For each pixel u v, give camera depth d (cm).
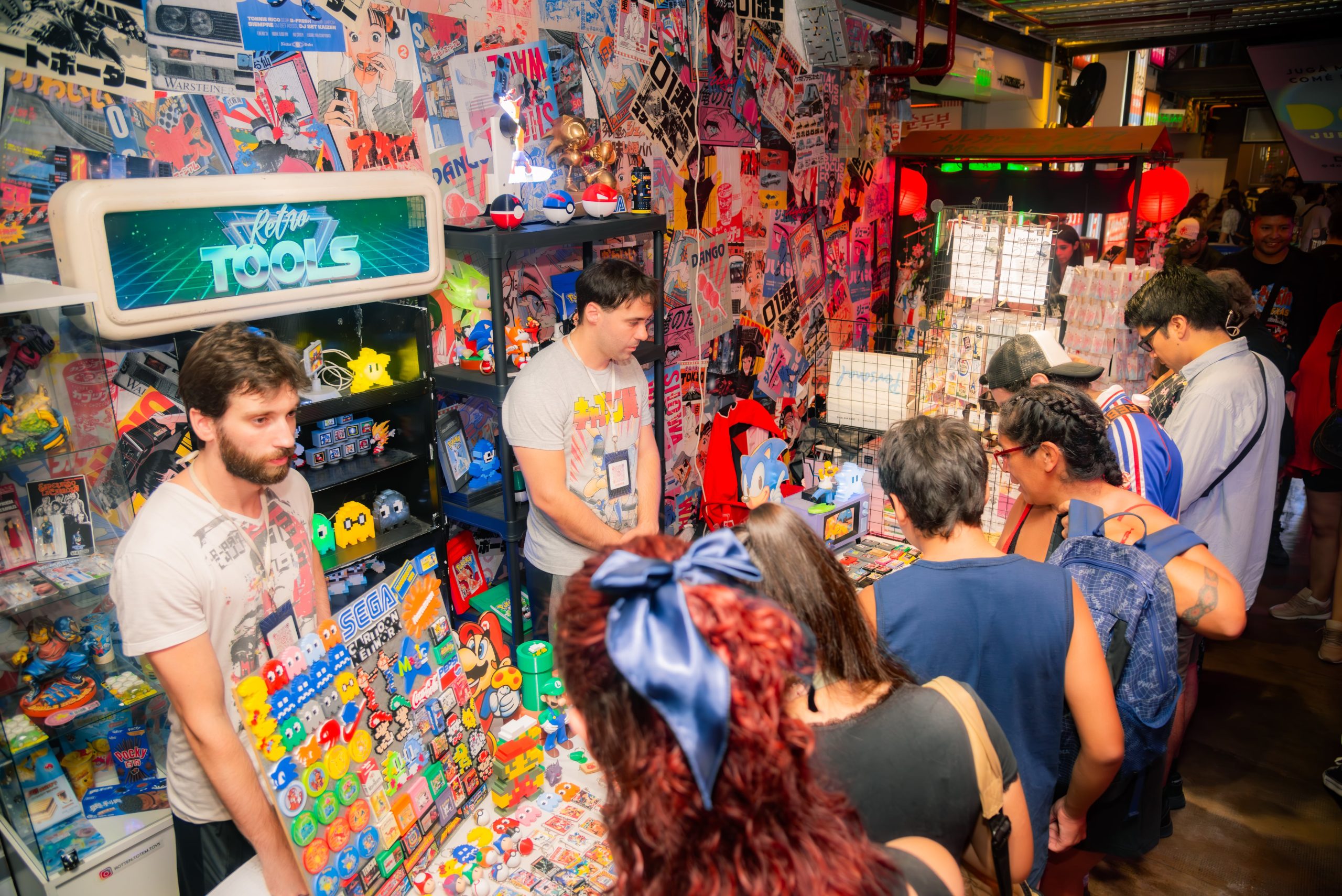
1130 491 212
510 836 179
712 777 63
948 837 106
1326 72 578
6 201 171
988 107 691
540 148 283
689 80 347
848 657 112
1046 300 382
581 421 240
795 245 436
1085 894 219
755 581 77
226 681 165
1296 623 405
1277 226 441
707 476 339
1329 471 384
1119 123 829
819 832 70
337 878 152
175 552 152
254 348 152
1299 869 258
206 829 171
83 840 174
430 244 229
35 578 168
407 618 175
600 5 300
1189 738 322
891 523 340
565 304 304
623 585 67
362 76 230
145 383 195
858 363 353
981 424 352
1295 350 448
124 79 185
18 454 163
